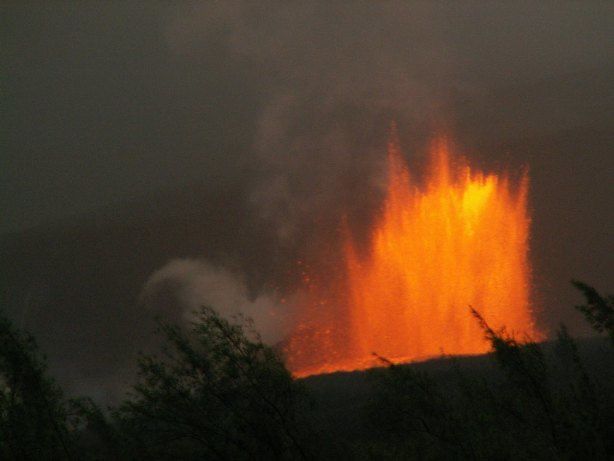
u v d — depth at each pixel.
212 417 15.91
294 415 16.19
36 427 15.70
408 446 15.12
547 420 14.87
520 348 15.99
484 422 14.80
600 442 13.77
